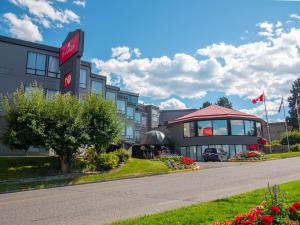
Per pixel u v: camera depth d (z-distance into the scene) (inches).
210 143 1830.7
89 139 927.7
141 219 339.0
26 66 1285.7
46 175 884.0
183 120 1942.7
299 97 3272.6
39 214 429.7
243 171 839.1
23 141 869.2
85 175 903.1
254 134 1895.9
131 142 2012.8
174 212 358.0
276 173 753.6
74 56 1138.0
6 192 714.2
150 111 2834.6
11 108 896.3
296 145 1953.7
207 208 367.9
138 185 682.8
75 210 442.0
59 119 895.7
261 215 259.0
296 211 279.1
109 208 441.7
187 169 999.6
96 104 978.7
